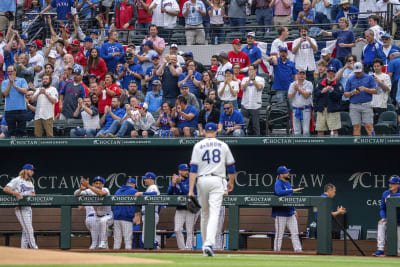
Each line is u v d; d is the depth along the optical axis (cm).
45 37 7538
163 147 5681
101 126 5847
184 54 6425
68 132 5956
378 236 4828
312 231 5256
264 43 6850
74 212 5453
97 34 7181
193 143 5375
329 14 7206
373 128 5534
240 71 6275
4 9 7512
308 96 5628
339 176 5562
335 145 5309
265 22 7194
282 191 4759
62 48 6838
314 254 4503
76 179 5884
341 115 5797
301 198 4578
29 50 6812
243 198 4656
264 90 6556
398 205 4534
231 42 7238
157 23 7344
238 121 5531
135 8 7344
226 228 5291
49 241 5509
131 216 4972
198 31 7238
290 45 6606
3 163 5956
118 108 5853
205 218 3744
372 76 5462
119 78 6475
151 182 5197
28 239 5009
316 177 5597
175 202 4778
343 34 6406
